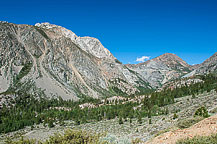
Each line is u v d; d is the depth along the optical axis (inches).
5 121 4785.9
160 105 4793.3
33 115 5605.3
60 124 4601.4
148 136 1273.4
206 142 520.7
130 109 5009.8
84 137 631.2
